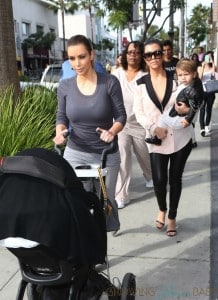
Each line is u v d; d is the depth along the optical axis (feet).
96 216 8.14
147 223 15.10
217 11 59.57
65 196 7.08
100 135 10.26
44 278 7.51
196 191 18.15
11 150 16.38
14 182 7.08
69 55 10.50
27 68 155.43
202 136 28.99
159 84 13.39
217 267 11.87
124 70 16.62
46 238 6.66
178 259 12.42
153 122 13.35
